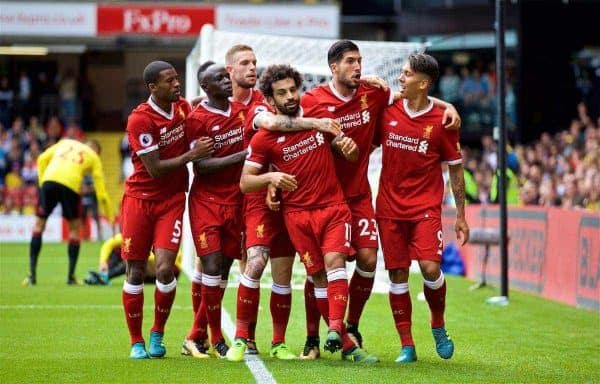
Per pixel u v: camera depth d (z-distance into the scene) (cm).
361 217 1527
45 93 6556
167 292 1554
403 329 1544
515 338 1844
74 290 2666
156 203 1547
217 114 1555
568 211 2436
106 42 6394
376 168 2630
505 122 2453
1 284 2841
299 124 1461
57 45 6356
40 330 1905
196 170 1561
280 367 1459
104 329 1922
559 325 2031
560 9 5409
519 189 3691
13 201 5509
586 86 5444
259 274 1522
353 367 1465
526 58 5438
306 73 2641
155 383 1327
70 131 5750
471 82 5403
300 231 1492
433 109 1514
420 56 1500
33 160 5628
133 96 6781
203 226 1560
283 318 1576
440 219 1520
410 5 5838
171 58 6762
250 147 1488
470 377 1398
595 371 1477
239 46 1591
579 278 2366
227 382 1327
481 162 4581
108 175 6375
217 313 1577
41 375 1398
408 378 1373
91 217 5244
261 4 6025
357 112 1512
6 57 6656
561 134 4419
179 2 6172
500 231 2475
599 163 3362
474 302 2469
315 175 1479
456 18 5681
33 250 2838
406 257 1532
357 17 6266
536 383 1366
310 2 6175
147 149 1507
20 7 6022
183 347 1630
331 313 1444
